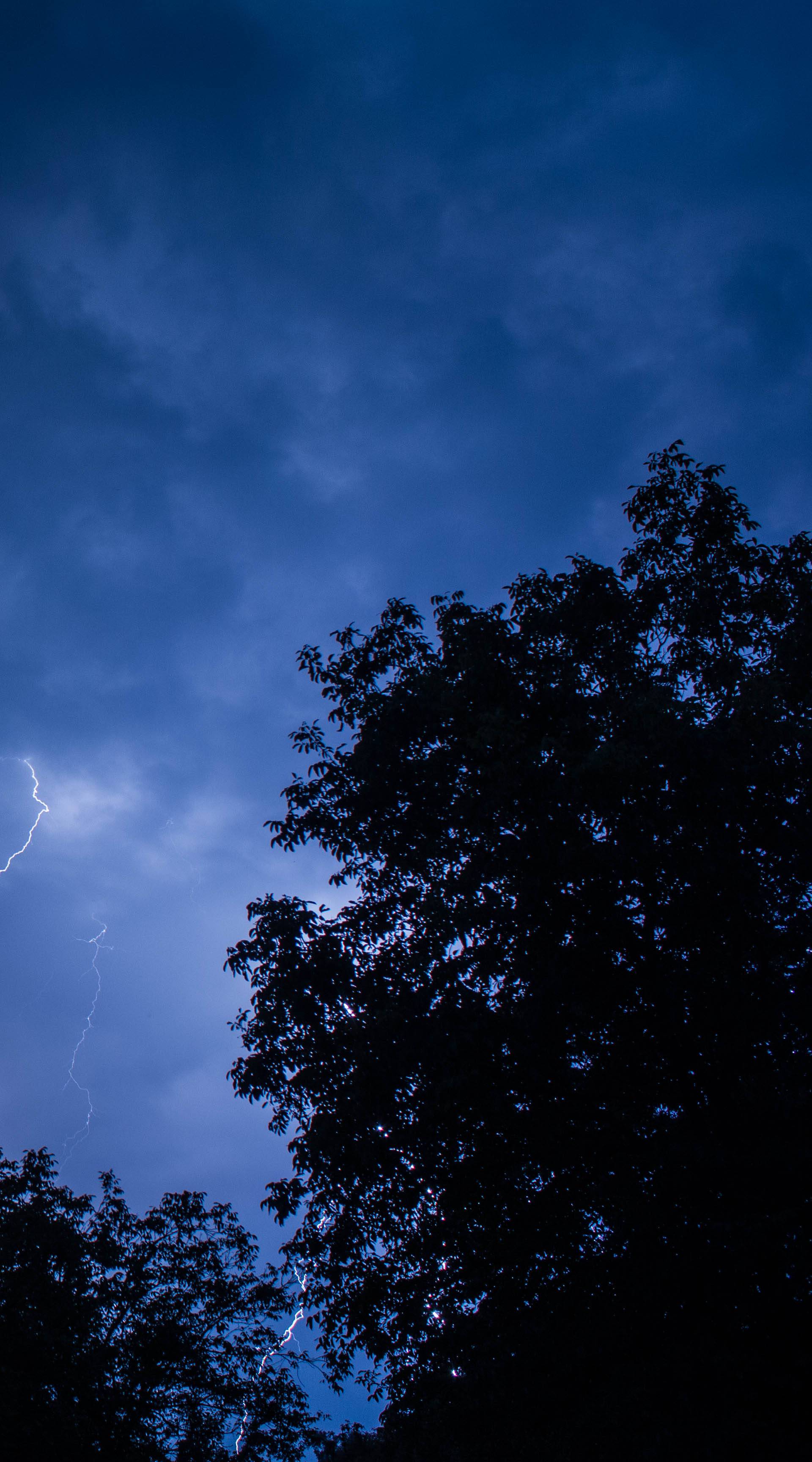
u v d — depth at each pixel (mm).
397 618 15047
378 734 13133
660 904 11477
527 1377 10789
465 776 12969
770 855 11562
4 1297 19984
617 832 11000
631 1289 10453
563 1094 11484
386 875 13781
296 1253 12945
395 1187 12281
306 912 13219
